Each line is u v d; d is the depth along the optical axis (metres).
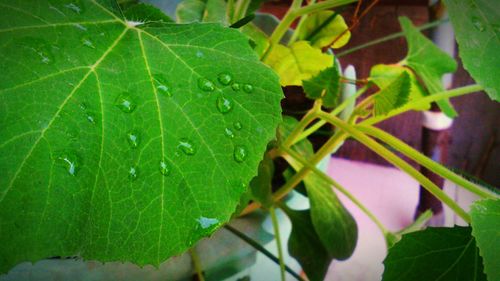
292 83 0.34
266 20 0.45
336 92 0.31
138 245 0.19
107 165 0.19
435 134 0.48
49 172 0.18
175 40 0.22
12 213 0.17
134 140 0.19
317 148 0.47
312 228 0.39
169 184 0.19
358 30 0.63
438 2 0.46
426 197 0.51
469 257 0.26
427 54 0.42
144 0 0.37
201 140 0.20
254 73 0.21
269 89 0.21
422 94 0.41
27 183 0.18
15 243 0.17
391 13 0.61
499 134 0.64
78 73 0.19
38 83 0.18
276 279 0.42
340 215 0.38
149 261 0.19
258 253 0.37
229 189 0.20
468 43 0.22
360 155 0.69
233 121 0.21
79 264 0.28
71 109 0.19
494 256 0.22
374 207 0.60
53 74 0.19
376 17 0.61
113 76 0.20
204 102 0.20
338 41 0.38
